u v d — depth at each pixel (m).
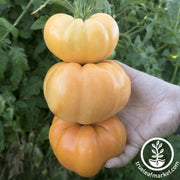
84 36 0.19
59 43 0.20
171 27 0.40
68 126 0.24
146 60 0.37
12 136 0.35
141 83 0.28
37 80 0.32
